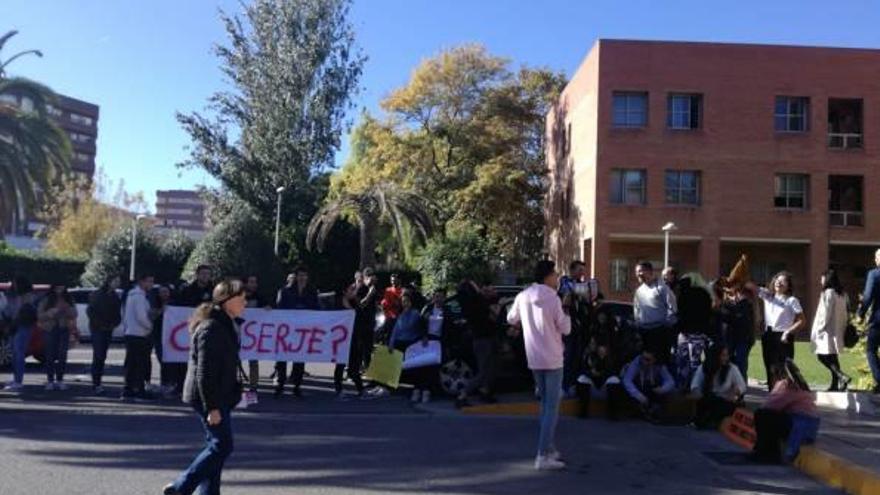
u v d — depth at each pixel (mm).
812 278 39031
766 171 39156
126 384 12703
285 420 11008
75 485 7262
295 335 13547
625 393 11617
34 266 44094
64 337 13820
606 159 39094
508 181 45562
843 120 40156
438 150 47938
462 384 13188
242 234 38625
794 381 9195
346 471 8156
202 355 6215
